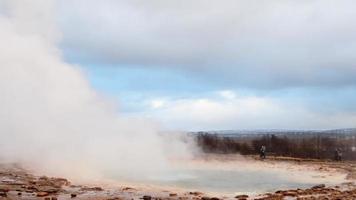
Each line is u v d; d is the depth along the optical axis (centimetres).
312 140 4453
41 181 1628
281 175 2305
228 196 1530
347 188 1769
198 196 1492
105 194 1444
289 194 1538
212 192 1650
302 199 1418
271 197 1470
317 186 1769
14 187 1473
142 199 1375
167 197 1434
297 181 2061
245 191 1702
